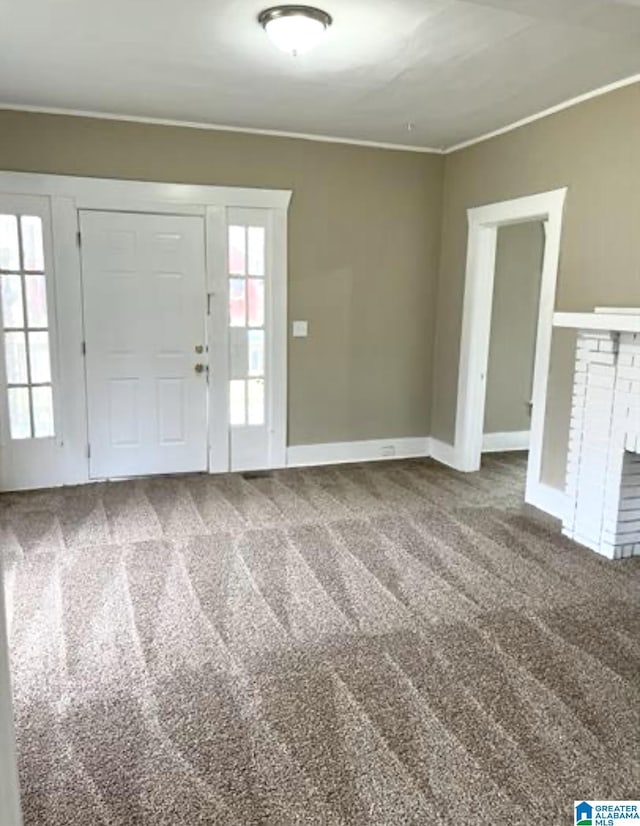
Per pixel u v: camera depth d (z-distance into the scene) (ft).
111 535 12.16
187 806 5.81
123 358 15.35
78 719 6.95
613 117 11.79
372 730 6.82
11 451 14.71
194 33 9.67
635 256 11.48
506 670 7.96
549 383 13.71
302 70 11.20
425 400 18.61
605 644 8.58
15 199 13.93
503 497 14.93
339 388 17.52
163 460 16.17
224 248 15.70
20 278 14.21
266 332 16.51
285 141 15.74
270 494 14.88
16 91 12.63
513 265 18.57
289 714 7.07
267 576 10.49
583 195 12.59
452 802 5.88
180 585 10.11
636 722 7.00
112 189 14.56
